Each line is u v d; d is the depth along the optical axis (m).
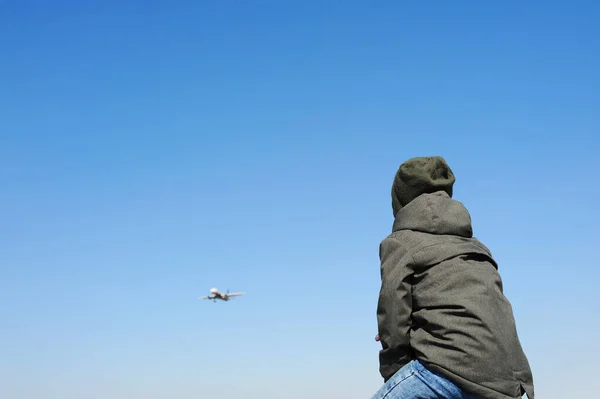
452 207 5.05
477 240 5.11
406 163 5.32
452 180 5.36
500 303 4.65
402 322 4.72
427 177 5.21
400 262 4.84
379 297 4.86
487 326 4.49
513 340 4.57
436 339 4.58
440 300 4.63
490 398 4.39
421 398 4.57
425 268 4.78
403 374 4.66
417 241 4.90
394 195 5.42
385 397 4.67
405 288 4.77
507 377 4.44
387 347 4.80
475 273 4.70
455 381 4.45
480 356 4.43
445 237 4.92
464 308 4.55
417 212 5.05
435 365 4.50
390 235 5.14
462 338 4.49
